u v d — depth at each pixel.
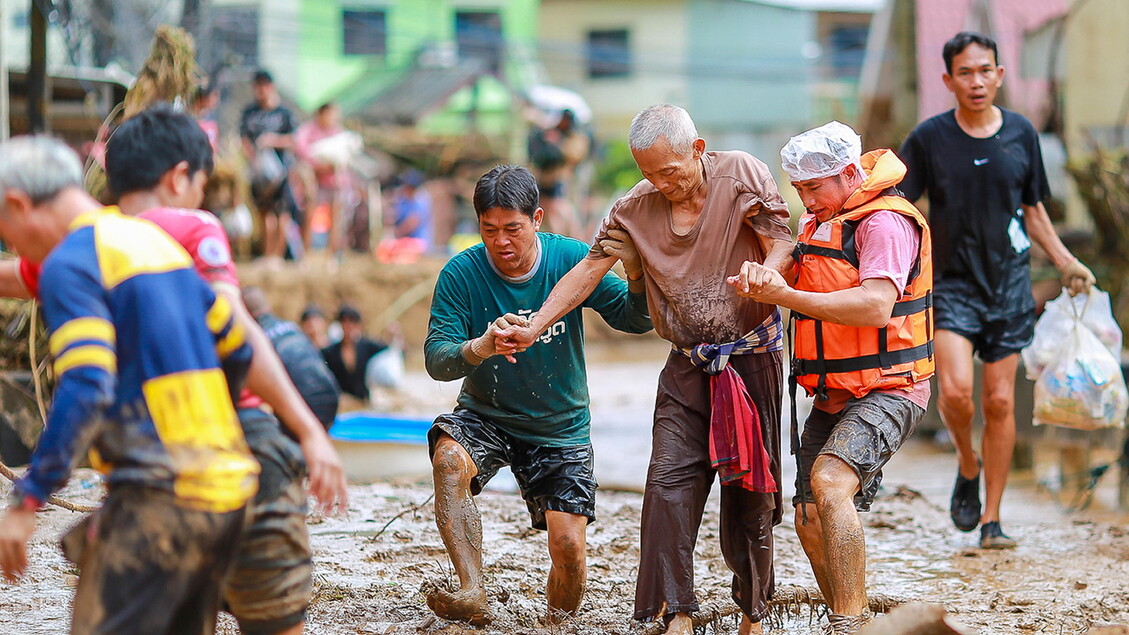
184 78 17.14
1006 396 13.98
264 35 52.66
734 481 9.61
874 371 9.45
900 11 37.38
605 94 73.81
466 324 10.21
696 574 12.48
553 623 10.24
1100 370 13.86
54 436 5.82
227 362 6.61
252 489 6.53
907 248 9.27
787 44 73.19
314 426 6.83
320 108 36.03
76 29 30.73
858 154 9.45
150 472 6.24
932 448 23.08
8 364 16.09
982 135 13.79
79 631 6.22
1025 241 13.99
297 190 36.62
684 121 9.23
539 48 67.12
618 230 9.75
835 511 8.98
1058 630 10.68
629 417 27.84
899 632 7.61
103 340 5.97
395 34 60.66
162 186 6.93
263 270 33.75
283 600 7.11
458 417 10.23
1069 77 30.45
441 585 9.79
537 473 10.26
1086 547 14.15
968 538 14.64
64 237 6.41
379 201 43.69
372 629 9.93
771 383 9.76
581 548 10.20
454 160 53.56
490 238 9.83
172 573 6.28
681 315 9.56
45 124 20.00
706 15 73.19
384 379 30.55
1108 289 21.17
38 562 11.59
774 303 8.90
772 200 9.42
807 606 11.22
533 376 10.09
